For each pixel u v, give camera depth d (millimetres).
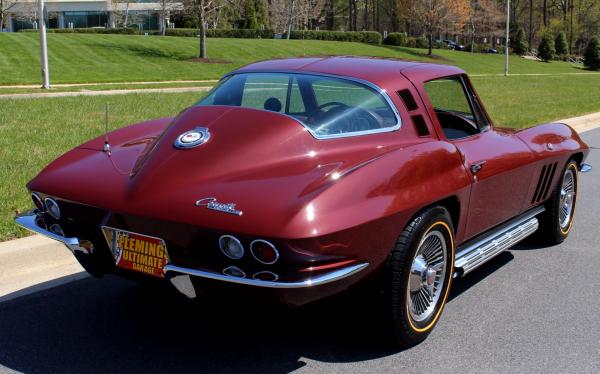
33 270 4691
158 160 3367
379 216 3080
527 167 4590
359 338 3750
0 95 15461
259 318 4004
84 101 13969
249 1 55312
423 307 3705
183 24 59312
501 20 73750
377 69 4035
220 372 3354
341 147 3453
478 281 4801
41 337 3709
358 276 3121
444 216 3596
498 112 15086
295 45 46062
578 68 56531
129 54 32875
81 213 3400
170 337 3742
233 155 3307
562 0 89562
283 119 3525
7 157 7504
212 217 2928
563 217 5746
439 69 4289
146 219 3109
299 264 2875
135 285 4512
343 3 91312
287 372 3367
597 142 11875
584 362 3582
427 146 3627
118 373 3320
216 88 4176
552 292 4609
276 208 2914
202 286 3092
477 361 3551
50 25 61625
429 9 52375
